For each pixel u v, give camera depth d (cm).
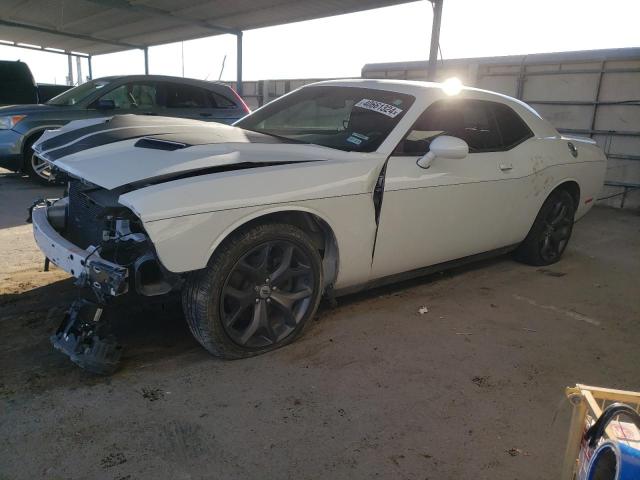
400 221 343
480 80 1065
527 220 459
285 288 306
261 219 286
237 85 1538
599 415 152
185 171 266
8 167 786
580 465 153
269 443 227
